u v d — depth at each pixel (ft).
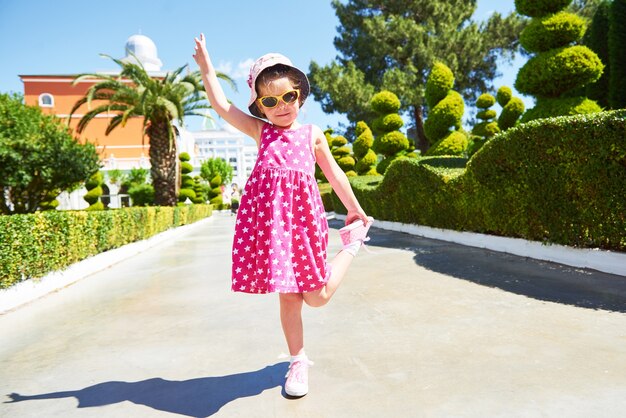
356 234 7.52
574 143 15.78
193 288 17.51
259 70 6.89
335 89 90.33
